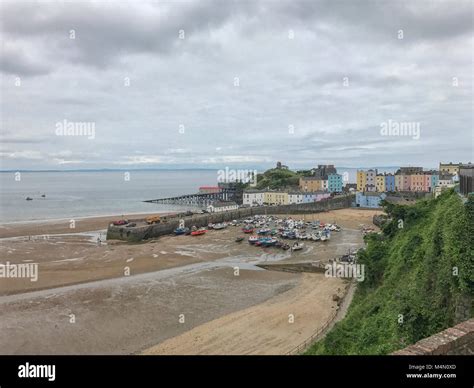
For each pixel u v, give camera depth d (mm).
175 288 50062
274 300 45156
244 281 53438
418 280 25969
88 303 44156
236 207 140875
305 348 30469
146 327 37500
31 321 38969
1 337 35250
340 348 25938
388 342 22422
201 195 188250
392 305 26656
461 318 20047
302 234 86312
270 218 116812
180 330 36719
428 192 132125
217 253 72250
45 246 77250
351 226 103312
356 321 29859
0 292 48000
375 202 136625
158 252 72938
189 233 95250
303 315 39281
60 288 49719
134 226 91000
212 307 43000
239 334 35188
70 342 34219
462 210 23797
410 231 38281
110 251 73562
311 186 170625
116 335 35688
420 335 21406
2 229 98000
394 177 157625
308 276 55625
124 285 51250
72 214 134500
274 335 34594
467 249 21250
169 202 183750
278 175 197500
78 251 73188
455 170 154500
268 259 66875
